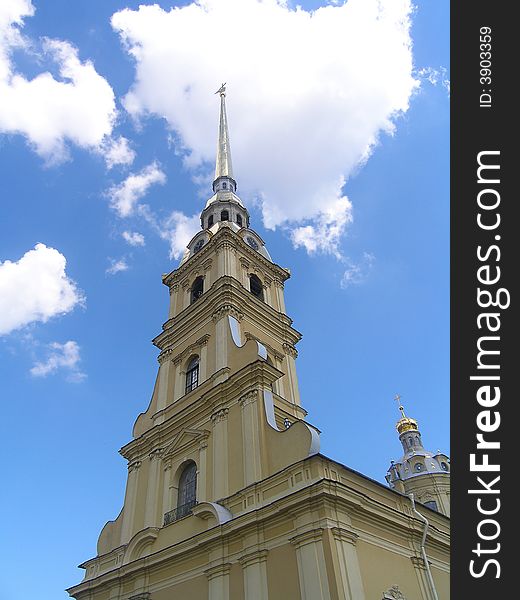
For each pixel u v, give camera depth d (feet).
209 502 68.85
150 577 71.05
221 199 138.62
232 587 59.11
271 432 69.67
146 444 89.76
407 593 60.29
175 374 96.73
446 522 79.92
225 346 88.17
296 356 102.47
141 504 82.69
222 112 171.83
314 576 51.85
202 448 77.61
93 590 78.07
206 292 99.60
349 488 58.08
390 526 64.28
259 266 114.32
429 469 204.85
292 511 57.41
